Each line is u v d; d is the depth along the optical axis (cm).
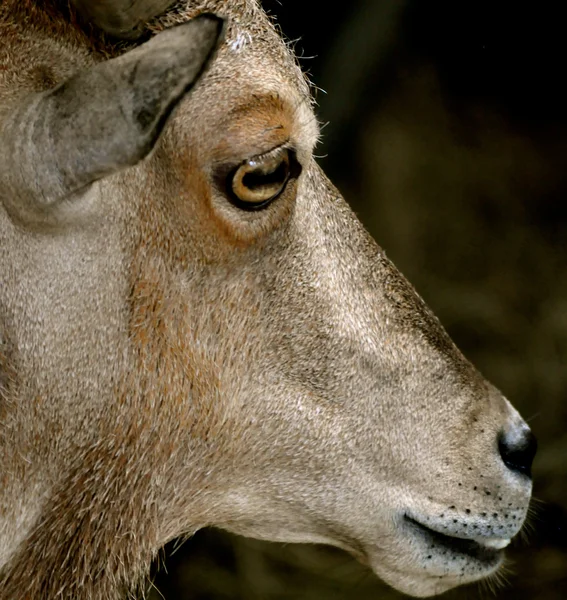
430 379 961
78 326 832
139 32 816
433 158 2458
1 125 761
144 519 916
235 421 900
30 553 897
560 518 1745
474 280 2225
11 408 838
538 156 2541
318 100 2327
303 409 913
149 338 855
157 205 826
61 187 745
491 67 2672
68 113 730
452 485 973
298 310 888
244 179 818
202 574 1686
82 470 880
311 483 941
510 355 2044
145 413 874
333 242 909
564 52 2714
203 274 852
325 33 2300
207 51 692
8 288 809
